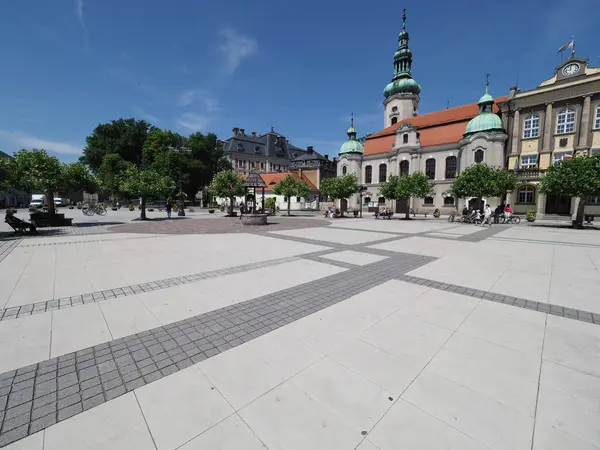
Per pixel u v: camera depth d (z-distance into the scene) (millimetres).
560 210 33688
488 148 36625
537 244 12297
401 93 56500
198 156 58375
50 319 4355
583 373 3059
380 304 5020
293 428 2312
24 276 6672
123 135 57219
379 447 2137
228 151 76062
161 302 5059
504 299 5312
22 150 16109
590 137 31422
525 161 35688
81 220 24672
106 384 2867
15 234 14383
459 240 13469
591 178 20109
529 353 3453
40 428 2322
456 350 3506
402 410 2506
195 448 2127
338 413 2471
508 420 2398
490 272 7301
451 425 2348
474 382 2891
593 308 4895
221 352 3447
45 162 16297
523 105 35562
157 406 2561
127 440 2199
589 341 3760
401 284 6215
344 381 2898
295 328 4078
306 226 20234
